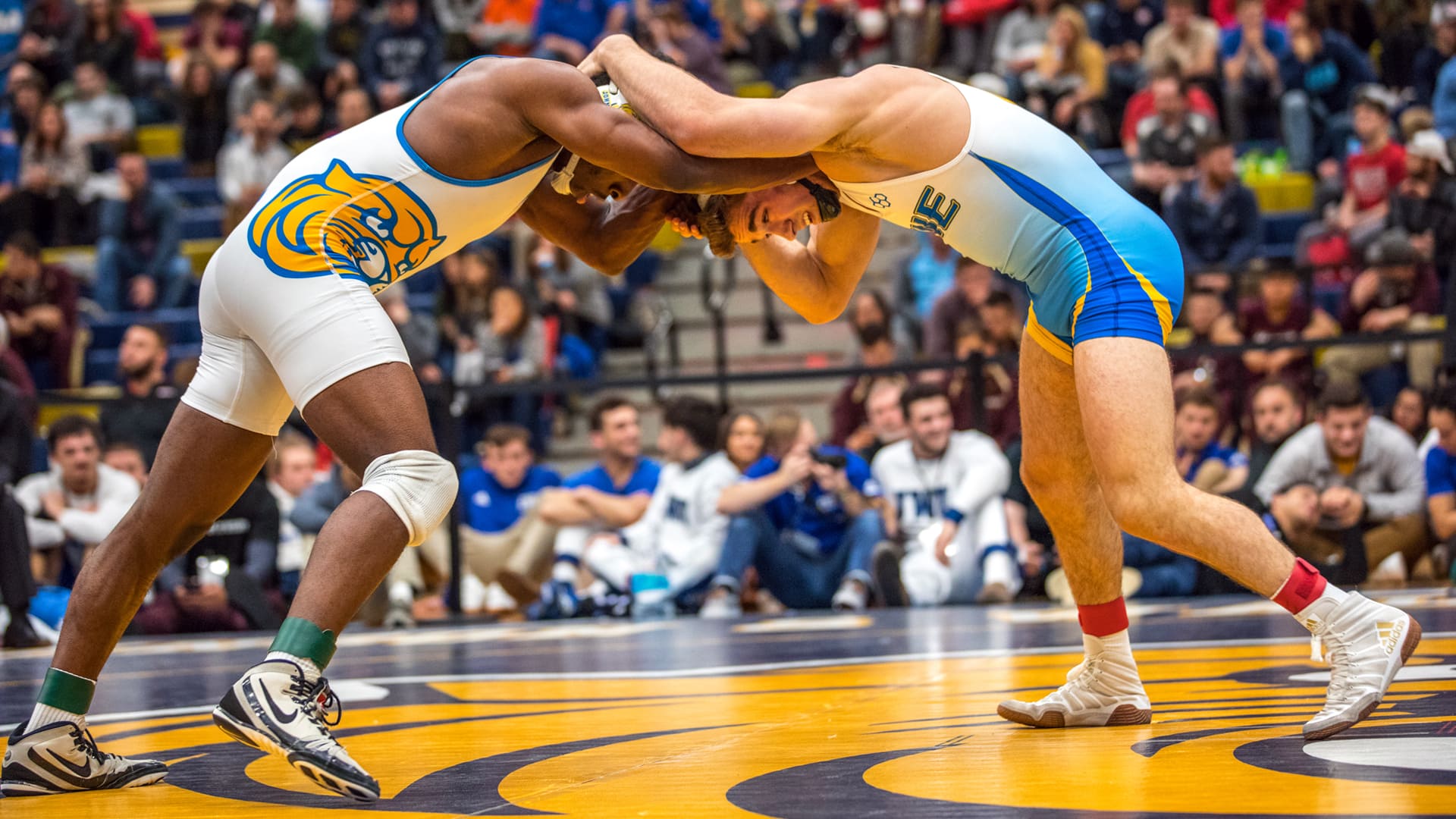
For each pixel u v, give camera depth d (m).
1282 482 7.06
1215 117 11.16
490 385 7.91
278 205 2.46
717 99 2.52
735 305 12.36
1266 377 8.33
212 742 3.02
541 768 2.44
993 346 8.40
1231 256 9.77
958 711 3.05
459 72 2.55
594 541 7.48
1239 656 3.89
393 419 2.36
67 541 7.47
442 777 2.39
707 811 1.96
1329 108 11.62
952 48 13.29
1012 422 7.99
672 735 2.83
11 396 7.80
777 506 7.31
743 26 13.78
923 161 2.65
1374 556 6.96
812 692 3.53
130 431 8.45
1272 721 2.65
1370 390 8.44
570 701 3.55
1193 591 6.97
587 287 11.08
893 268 10.60
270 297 2.41
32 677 4.80
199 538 2.66
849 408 8.94
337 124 12.98
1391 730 2.43
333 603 2.24
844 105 2.59
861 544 7.02
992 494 7.11
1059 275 2.65
